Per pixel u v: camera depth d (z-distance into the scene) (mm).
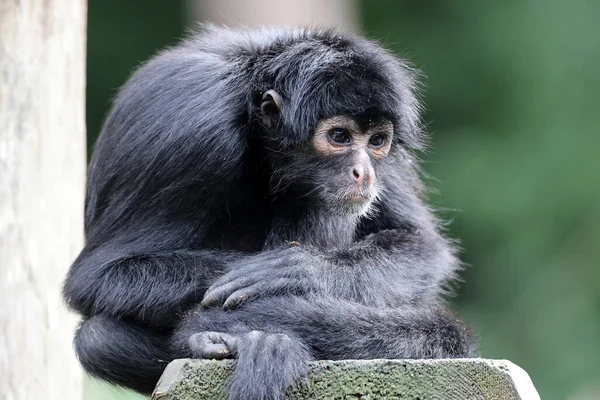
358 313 14734
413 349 14750
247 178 17266
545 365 37875
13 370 18766
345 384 12430
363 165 17406
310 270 15734
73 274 16609
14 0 19031
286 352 12703
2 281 18781
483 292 39562
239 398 12258
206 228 16906
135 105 17188
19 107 19000
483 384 12344
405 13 42594
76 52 19812
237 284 14898
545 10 40875
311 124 17188
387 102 17266
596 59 40312
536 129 39938
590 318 38250
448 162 39875
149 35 43188
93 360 16250
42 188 19141
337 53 17406
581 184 38844
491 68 41281
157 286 15750
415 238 18203
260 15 35469
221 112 16750
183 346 14164
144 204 16547
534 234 38938
